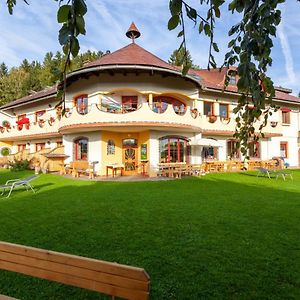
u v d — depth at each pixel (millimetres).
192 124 21766
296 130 31859
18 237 6793
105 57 22969
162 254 5699
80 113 20875
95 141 21828
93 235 6895
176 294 4250
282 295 4215
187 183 16500
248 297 4168
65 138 24234
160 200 11219
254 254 5680
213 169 23797
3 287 4488
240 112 3051
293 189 14320
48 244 6309
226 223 7871
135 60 21234
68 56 1728
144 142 21875
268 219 8281
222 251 5840
